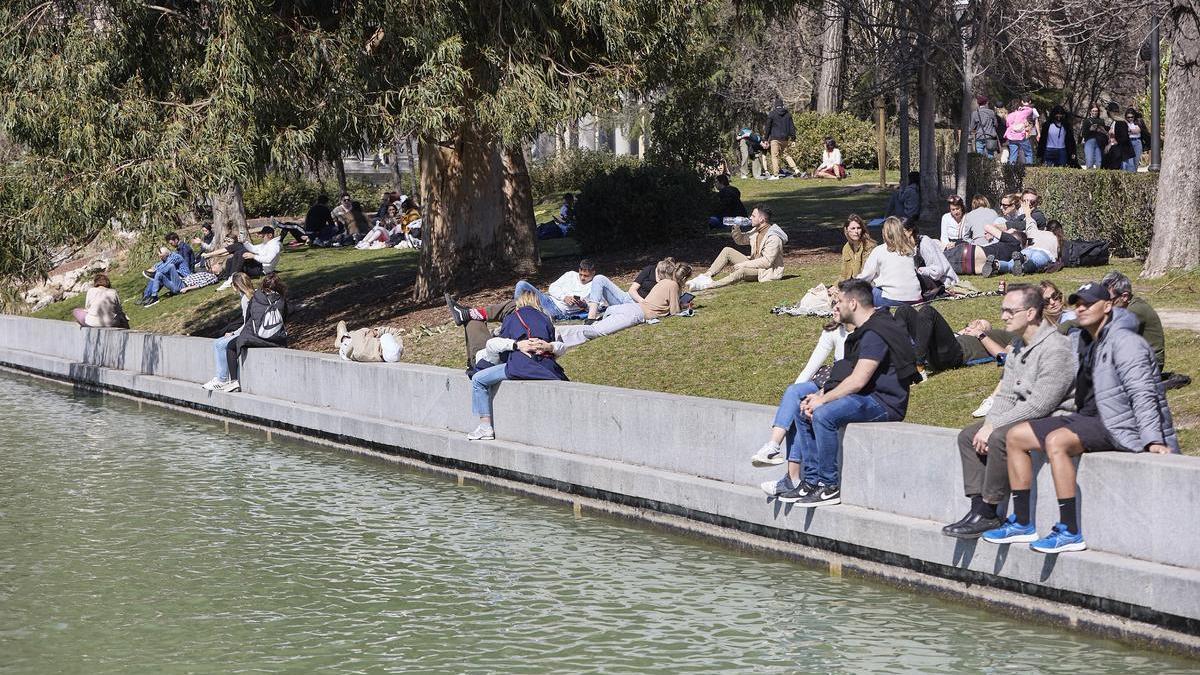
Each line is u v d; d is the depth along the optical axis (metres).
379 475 22.50
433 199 36.41
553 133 33.12
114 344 34.00
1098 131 44.78
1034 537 13.76
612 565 16.48
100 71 29.64
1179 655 12.41
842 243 37.22
